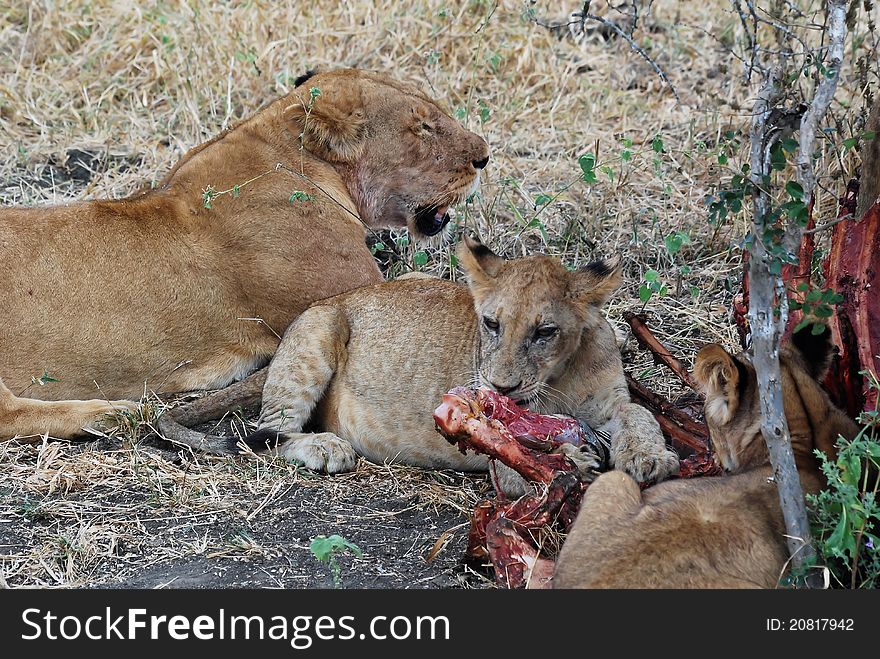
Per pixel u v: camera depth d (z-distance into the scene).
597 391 8.60
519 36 15.56
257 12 15.54
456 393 7.47
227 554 7.72
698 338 10.87
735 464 7.33
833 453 7.05
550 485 7.16
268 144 10.72
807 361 7.44
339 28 15.85
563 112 14.62
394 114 10.88
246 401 9.84
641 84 15.30
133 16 16.03
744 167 6.84
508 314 8.11
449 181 11.11
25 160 13.79
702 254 12.00
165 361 10.22
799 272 8.04
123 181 13.32
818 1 13.66
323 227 10.55
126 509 8.27
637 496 6.55
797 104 6.69
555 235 12.36
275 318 10.46
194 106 14.24
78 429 9.43
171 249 10.16
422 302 9.32
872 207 7.75
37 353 9.86
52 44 15.86
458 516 8.23
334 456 8.87
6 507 8.32
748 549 6.18
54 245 9.91
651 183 12.92
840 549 5.96
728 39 15.57
